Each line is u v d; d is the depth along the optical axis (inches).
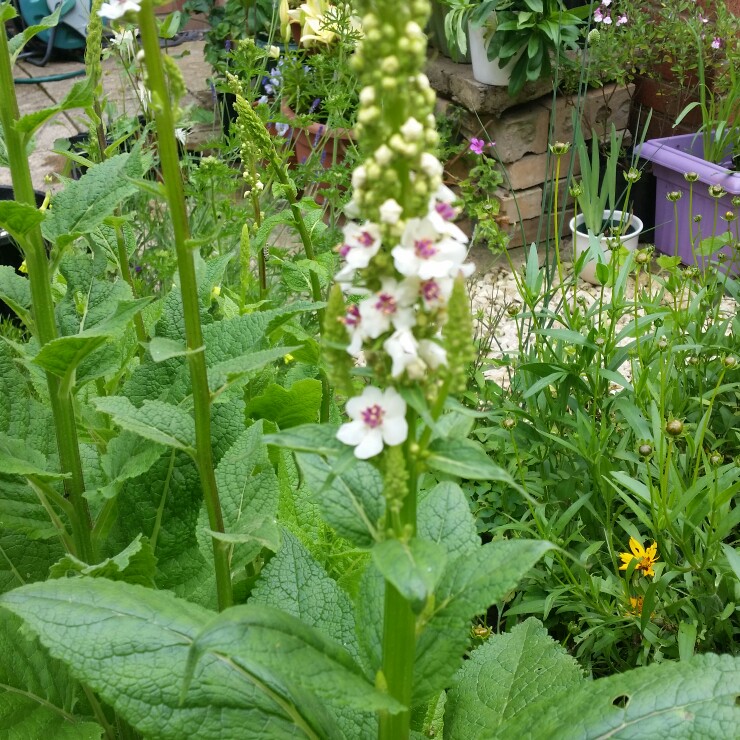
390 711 13.7
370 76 12.6
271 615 14.3
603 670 29.4
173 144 16.1
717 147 56.9
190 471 23.3
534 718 16.5
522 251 63.7
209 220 44.9
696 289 41.1
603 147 64.4
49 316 19.6
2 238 47.4
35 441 22.8
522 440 34.4
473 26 56.5
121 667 16.0
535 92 60.8
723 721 15.0
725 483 29.2
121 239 27.4
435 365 13.1
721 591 27.9
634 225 60.4
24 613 16.2
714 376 37.0
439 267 12.4
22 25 103.0
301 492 26.3
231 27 76.1
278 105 57.1
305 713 16.3
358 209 13.1
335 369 13.5
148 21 15.3
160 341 17.1
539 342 36.8
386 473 13.1
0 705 19.5
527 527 30.2
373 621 17.3
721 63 58.6
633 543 28.5
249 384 29.9
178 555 23.4
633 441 35.5
